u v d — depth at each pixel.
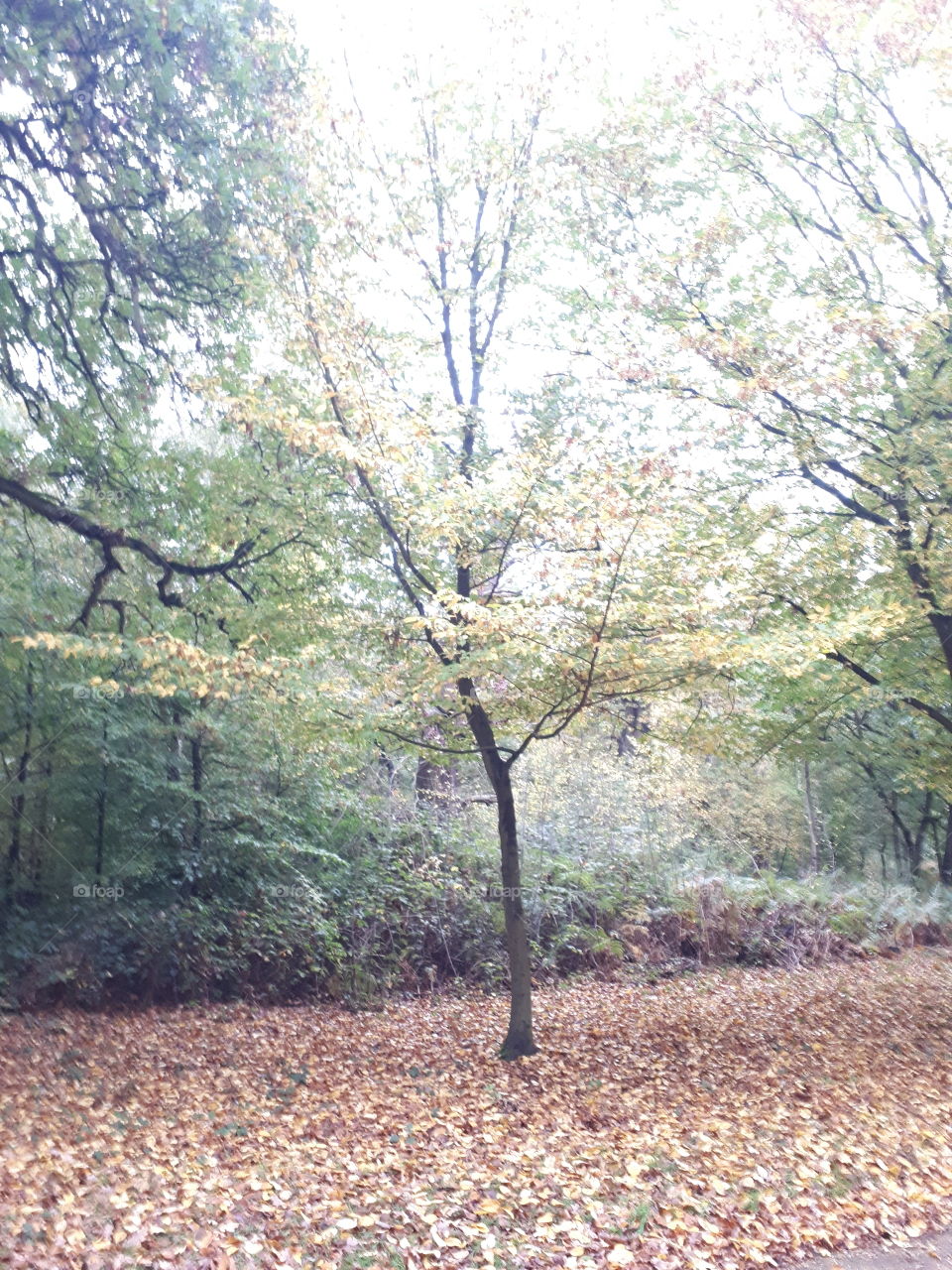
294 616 11.98
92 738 14.30
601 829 22.73
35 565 14.58
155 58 11.31
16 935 13.97
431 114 12.36
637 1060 11.80
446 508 10.02
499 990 17.56
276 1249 5.83
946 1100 9.73
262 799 15.99
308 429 9.94
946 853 29.14
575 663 9.78
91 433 13.25
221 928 15.26
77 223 13.09
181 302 13.10
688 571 9.73
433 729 12.52
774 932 22.08
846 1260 5.86
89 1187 6.74
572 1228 6.22
